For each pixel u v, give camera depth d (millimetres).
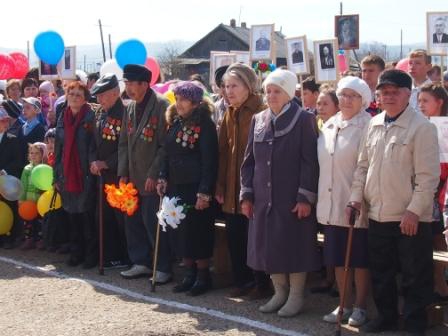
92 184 6859
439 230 5371
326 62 7719
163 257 6344
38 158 7781
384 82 4566
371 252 4809
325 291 6020
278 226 5180
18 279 6582
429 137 4508
